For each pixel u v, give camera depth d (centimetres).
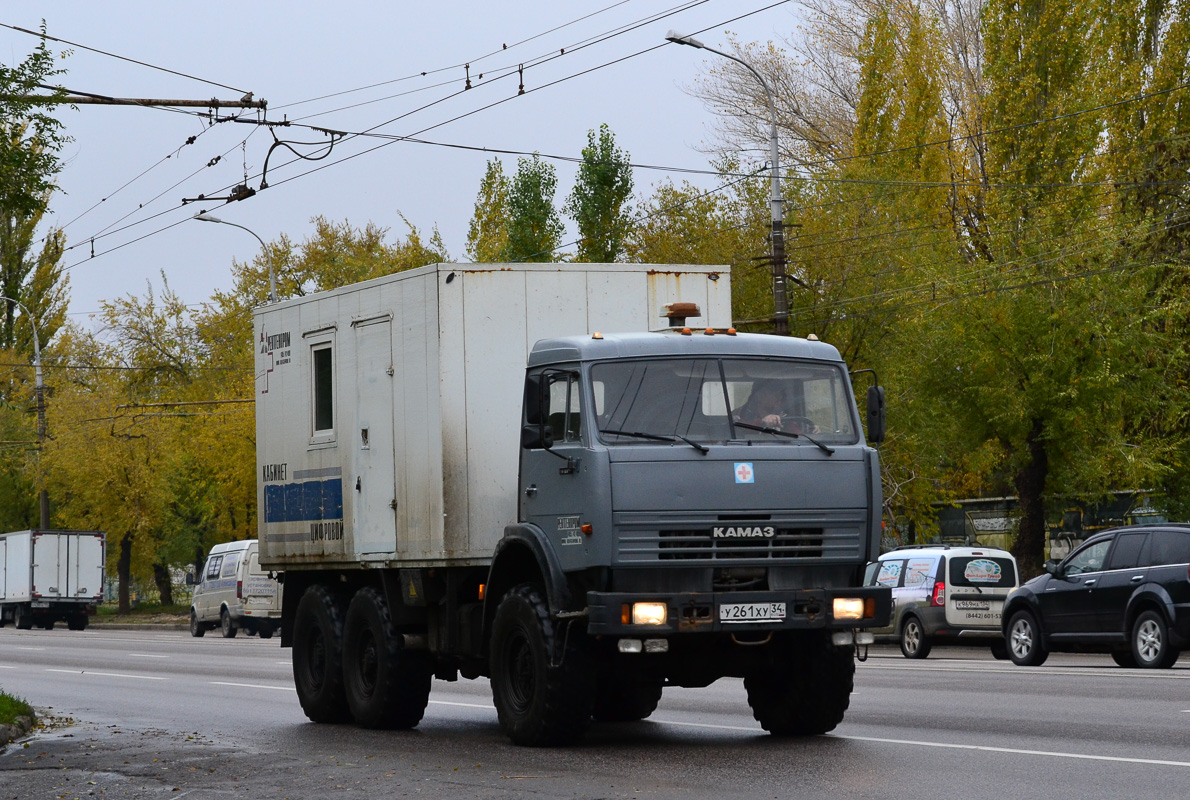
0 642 7406
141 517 10412
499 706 2067
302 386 2681
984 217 6831
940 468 6669
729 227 6850
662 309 2225
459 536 2192
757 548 1908
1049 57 6275
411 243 10212
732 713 2555
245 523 9625
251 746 2230
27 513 11925
